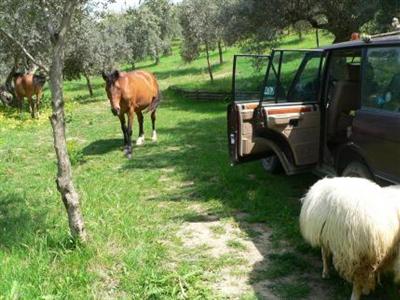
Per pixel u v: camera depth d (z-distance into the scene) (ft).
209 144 36.63
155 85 39.96
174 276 15.37
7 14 18.04
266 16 59.00
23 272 15.74
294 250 17.62
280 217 20.63
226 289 15.15
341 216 12.89
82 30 68.74
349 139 18.89
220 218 21.03
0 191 25.89
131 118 34.96
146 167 30.96
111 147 38.04
